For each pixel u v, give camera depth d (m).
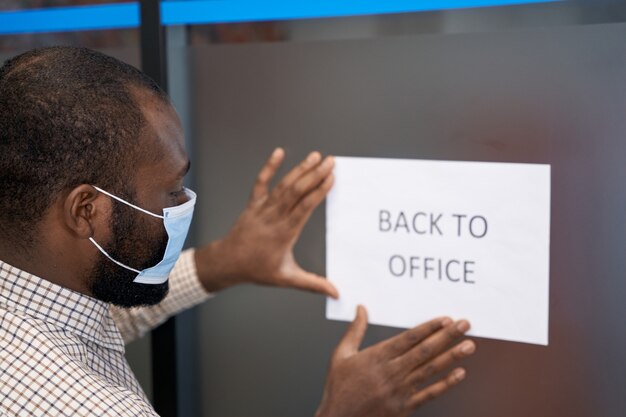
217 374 1.29
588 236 0.99
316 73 1.13
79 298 0.91
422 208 1.09
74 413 0.79
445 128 1.06
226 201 1.23
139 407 0.82
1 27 1.36
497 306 1.06
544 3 0.98
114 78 0.86
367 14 1.09
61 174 0.84
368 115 1.11
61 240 0.88
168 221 0.92
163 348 1.27
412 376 1.07
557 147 0.99
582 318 1.01
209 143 1.23
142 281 0.95
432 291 1.10
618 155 0.96
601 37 0.95
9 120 0.83
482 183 1.04
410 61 1.07
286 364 1.23
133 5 1.22
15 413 0.80
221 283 1.20
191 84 1.23
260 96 1.18
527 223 1.02
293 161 1.17
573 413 1.03
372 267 1.14
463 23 1.03
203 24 1.21
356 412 1.08
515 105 1.01
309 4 1.12
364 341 1.17
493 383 1.08
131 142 0.86
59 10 1.30
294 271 1.18
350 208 1.14
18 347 0.82
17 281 0.88
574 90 0.97
